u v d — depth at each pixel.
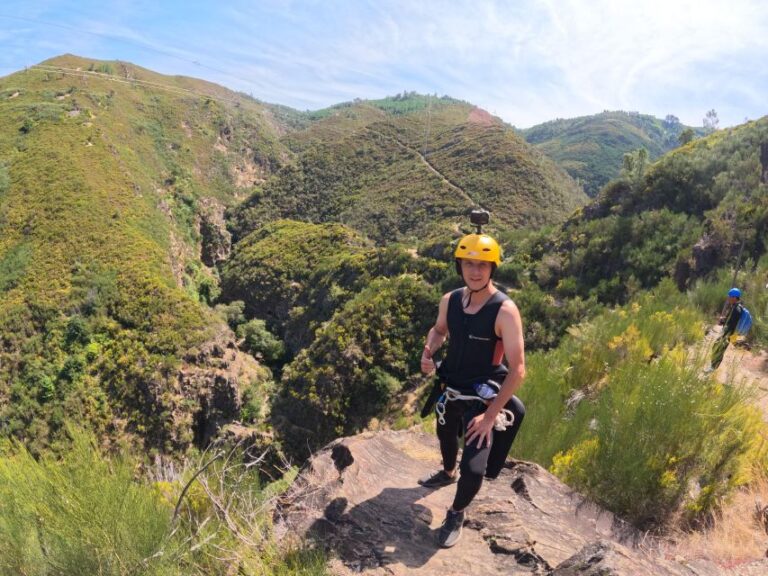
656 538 2.85
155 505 1.89
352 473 2.76
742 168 31.59
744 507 3.23
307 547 2.03
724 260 21.19
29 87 109.06
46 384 42.62
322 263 70.12
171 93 139.12
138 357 44.81
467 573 2.06
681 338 6.69
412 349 43.38
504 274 41.03
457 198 93.06
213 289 80.88
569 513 2.74
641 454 3.30
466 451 2.25
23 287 51.22
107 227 60.75
